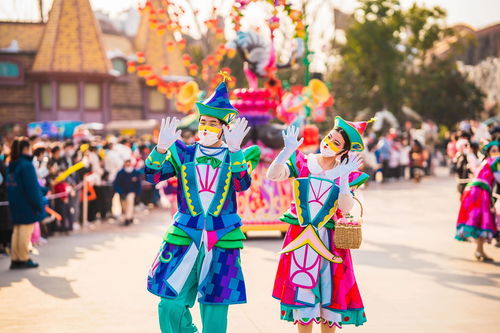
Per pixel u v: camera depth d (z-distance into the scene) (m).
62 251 10.28
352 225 4.76
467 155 10.38
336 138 4.89
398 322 5.97
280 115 12.41
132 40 39.09
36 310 6.49
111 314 6.32
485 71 49.47
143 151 18.33
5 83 34.34
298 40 12.06
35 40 35.94
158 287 4.59
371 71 43.41
